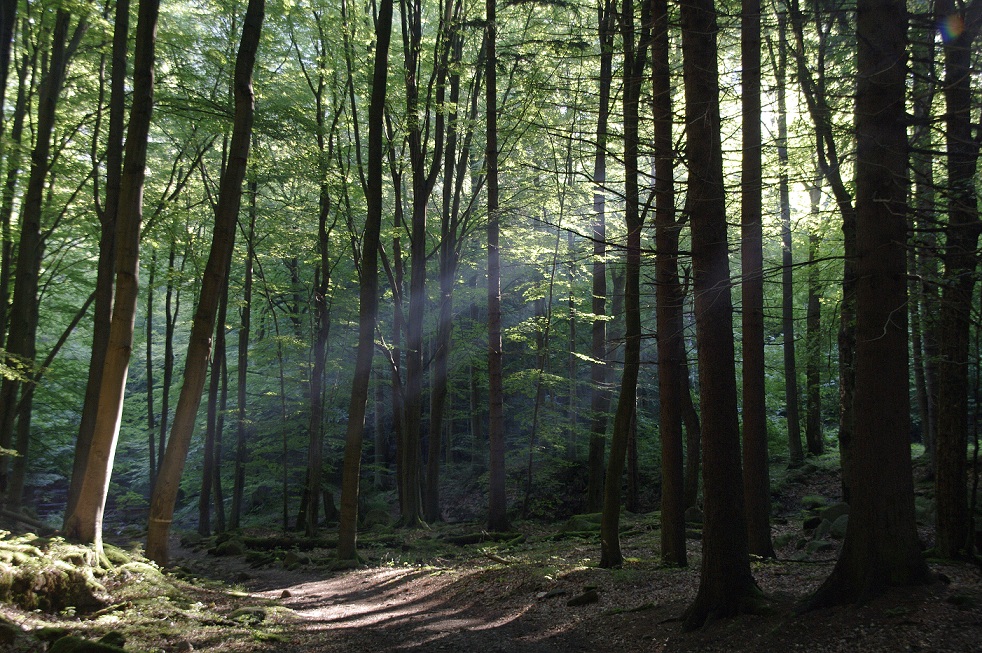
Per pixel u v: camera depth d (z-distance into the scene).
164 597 8.49
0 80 10.00
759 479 11.26
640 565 10.95
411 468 20.11
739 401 26.78
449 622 9.12
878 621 5.84
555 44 12.30
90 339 25.47
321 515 28.83
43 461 25.52
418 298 19.97
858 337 6.53
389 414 33.16
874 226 6.44
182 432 10.80
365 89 19.52
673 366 10.21
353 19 18.55
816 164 11.90
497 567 12.09
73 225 18.41
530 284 21.64
